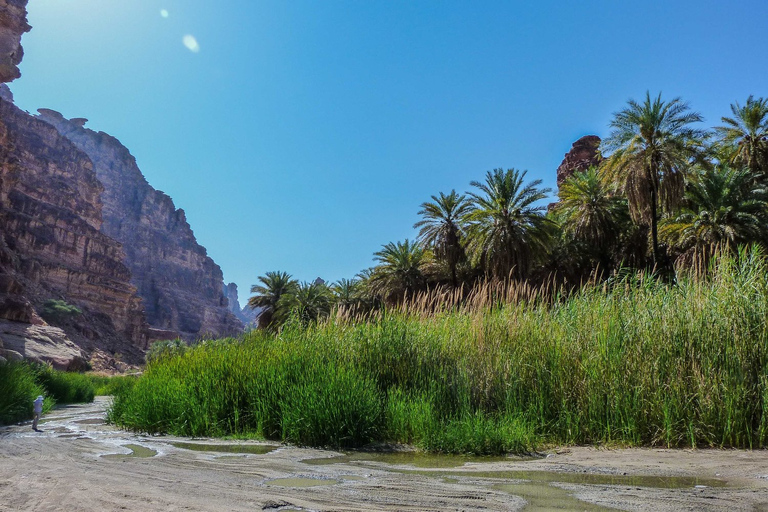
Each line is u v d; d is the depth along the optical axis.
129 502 2.79
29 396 11.80
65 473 3.83
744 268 7.34
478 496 3.24
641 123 26.61
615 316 7.76
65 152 147.00
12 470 3.94
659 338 7.04
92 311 111.75
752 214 25.75
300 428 7.00
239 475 4.18
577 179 35.97
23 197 109.50
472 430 6.34
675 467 4.64
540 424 7.01
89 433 8.16
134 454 5.58
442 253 33.59
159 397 8.88
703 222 26.19
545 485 3.71
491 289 9.89
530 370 7.64
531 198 29.59
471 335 8.70
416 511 2.77
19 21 55.47
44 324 58.09
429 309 10.27
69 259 114.06
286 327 11.08
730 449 5.71
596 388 6.92
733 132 32.72
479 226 30.14
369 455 5.84
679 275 8.28
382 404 7.76
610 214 33.38
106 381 39.44
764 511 2.79
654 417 6.42
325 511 2.75
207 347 11.14
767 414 5.89
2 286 56.81
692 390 6.44
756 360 6.44
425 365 8.55
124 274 129.00
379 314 9.95
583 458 5.39
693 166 27.47
